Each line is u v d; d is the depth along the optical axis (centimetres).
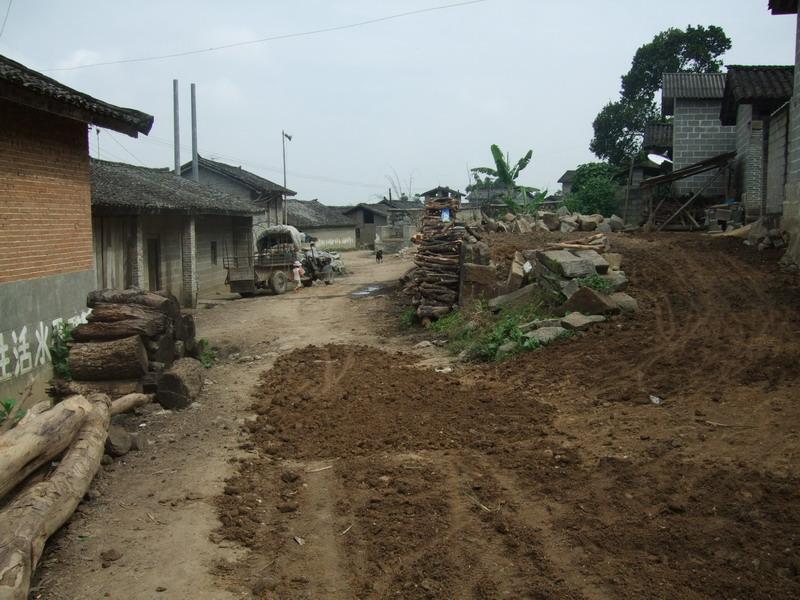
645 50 4672
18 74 826
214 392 960
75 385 869
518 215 2625
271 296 2445
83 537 503
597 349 979
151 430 780
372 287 2511
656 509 497
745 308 1077
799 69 1367
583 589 405
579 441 659
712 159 2219
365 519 518
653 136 3253
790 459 554
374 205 6844
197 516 537
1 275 855
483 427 730
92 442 604
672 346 943
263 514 541
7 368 850
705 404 724
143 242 1933
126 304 915
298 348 1338
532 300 1272
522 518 504
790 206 1416
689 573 412
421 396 866
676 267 1373
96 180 1767
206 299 2425
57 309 980
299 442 717
